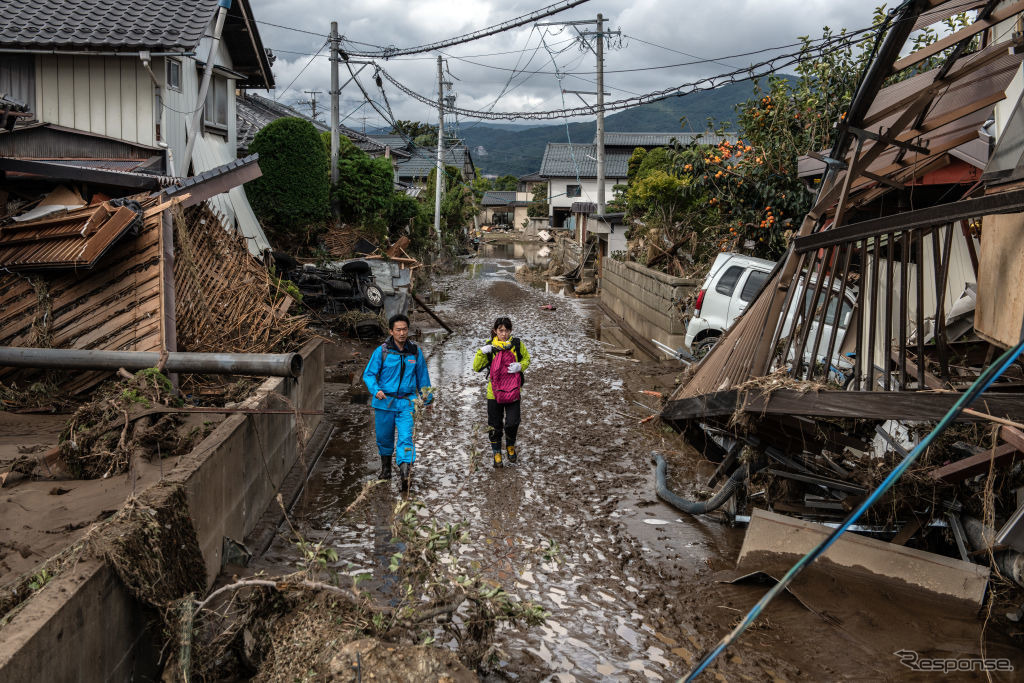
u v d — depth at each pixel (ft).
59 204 30.55
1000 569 15.69
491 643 13.84
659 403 35.32
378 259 61.00
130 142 43.19
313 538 19.77
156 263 24.40
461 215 156.66
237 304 30.17
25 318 24.13
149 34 42.42
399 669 11.65
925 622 15.26
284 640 12.62
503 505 22.36
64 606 9.73
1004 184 14.97
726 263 40.01
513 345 25.94
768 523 17.48
